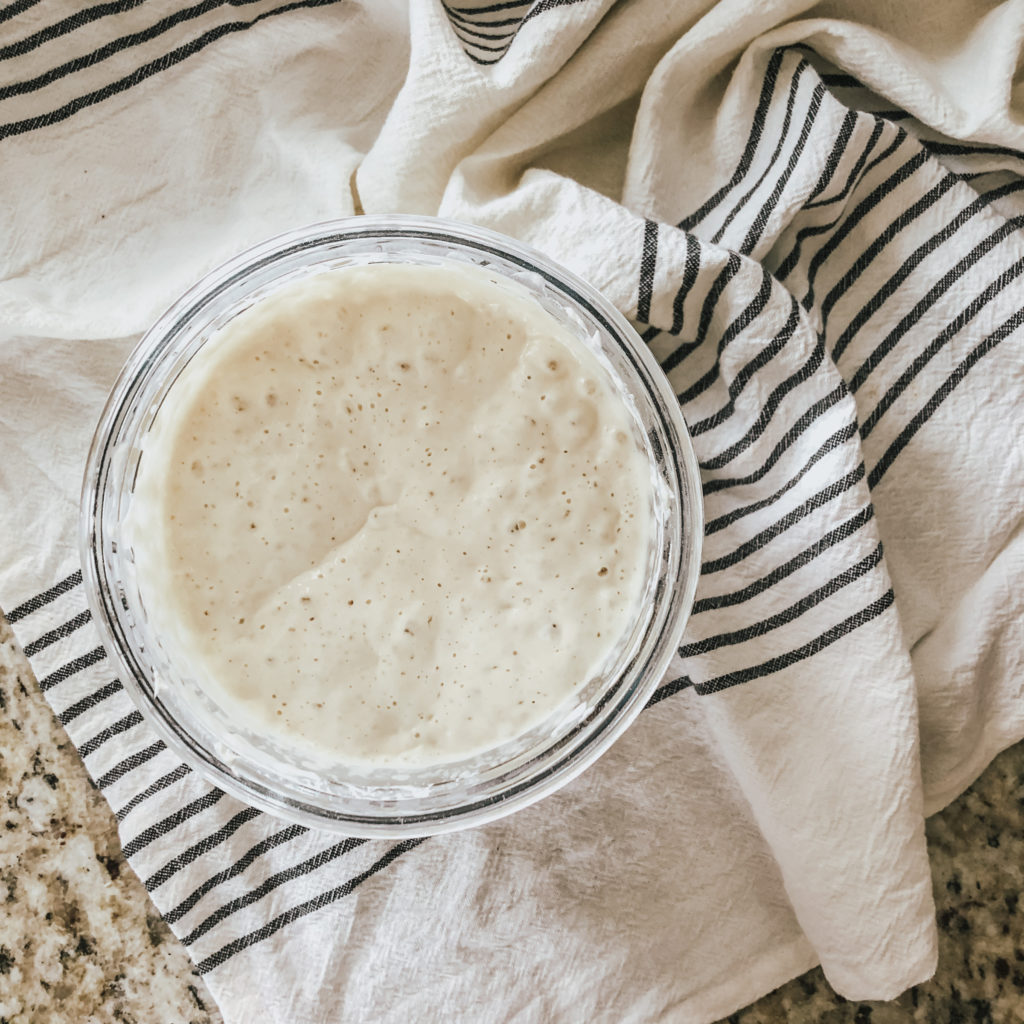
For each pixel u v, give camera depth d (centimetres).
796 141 27
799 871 28
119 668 26
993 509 28
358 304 26
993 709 28
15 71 28
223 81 28
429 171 28
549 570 26
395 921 29
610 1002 29
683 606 26
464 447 26
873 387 28
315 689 26
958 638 28
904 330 28
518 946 29
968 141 28
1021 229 29
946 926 29
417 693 26
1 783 29
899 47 28
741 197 28
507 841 29
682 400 28
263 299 27
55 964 29
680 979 29
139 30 28
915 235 28
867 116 27
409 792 27
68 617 29
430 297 26
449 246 26
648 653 26
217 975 28
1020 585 28
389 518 26
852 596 27
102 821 29
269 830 29
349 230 26
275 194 29
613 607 27
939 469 28
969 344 28
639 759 29
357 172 28
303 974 29
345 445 26
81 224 28
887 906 27
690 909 29
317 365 26
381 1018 28
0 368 29
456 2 29
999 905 29
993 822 29
